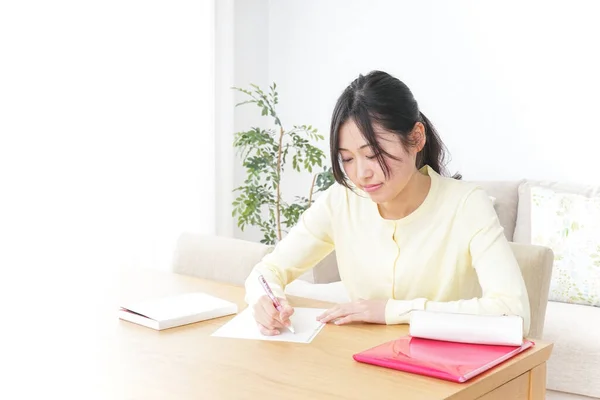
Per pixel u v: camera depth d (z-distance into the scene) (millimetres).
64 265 3328
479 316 1422
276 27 4586
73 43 3352
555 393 2691
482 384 1228
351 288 1855
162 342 1484
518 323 1391
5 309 1770
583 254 3148
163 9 3785
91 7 3422
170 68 3842
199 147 4027
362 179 1575
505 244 1661
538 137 3691
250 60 4516
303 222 1890
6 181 3102
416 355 1326
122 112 3596
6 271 3096
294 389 1197
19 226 3152
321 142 4434
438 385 1207
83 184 3418
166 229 3859
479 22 3830
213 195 4129
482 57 3834
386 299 1790
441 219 1720
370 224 1788
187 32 3920
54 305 1802
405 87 1587
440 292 1738
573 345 2637
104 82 3500
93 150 3461
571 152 3598
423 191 1740
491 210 1711
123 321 1652
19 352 1422
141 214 3715
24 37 3150
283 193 4582
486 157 3861
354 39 4270
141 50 3680
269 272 1832
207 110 4055
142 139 3707
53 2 3256
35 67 3197
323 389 1195
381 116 1518
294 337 1505
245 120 4516
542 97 3666
